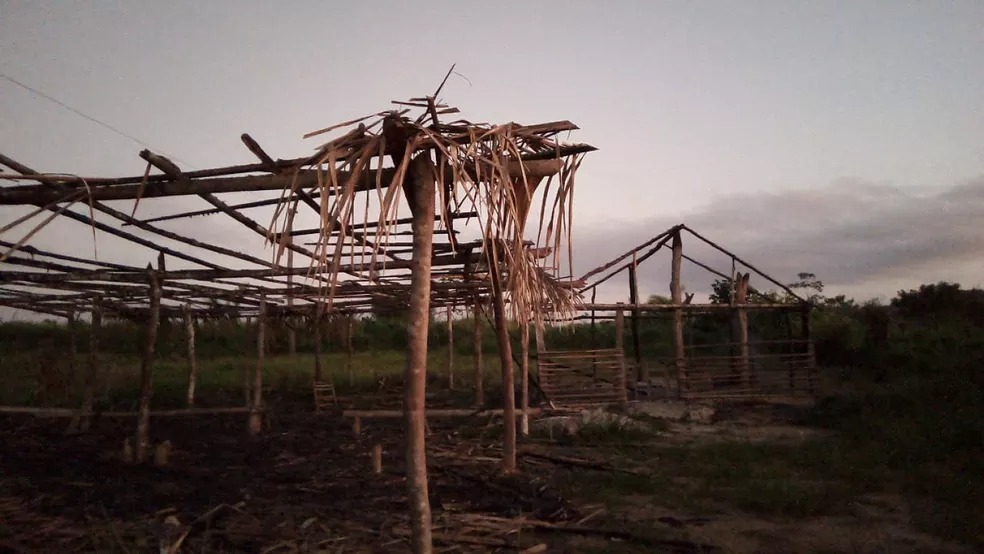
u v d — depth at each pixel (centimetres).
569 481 849
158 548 557
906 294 3089
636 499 780
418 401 438
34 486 795
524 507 725
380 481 841
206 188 479
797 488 775
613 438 1181
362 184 448
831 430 1256
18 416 1390
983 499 718
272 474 886
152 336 944
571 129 430
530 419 1332
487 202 401
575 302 951
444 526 638
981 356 1560
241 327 2981
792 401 1688
